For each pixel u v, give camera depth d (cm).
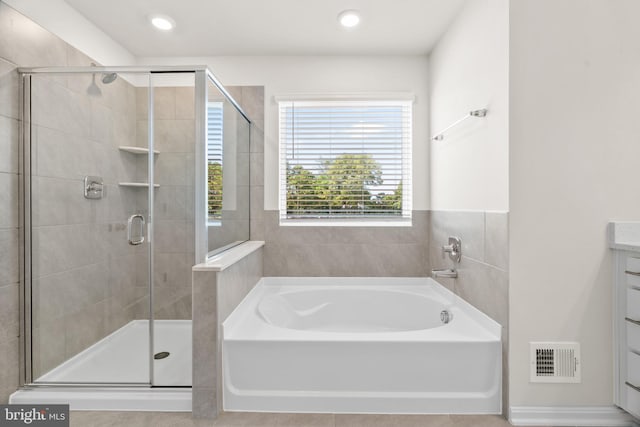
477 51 189
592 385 159
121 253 188
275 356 169
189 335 191
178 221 188
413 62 279
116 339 185
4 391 169
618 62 158
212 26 235
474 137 193
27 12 180
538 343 160
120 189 187
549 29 157
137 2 206
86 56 222
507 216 160
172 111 185
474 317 193
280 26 235
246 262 225
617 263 157
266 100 281
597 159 159
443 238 246
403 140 285
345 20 227
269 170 281
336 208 287
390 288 272
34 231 181
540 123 158
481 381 167
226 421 162
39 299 181
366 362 168
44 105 181
